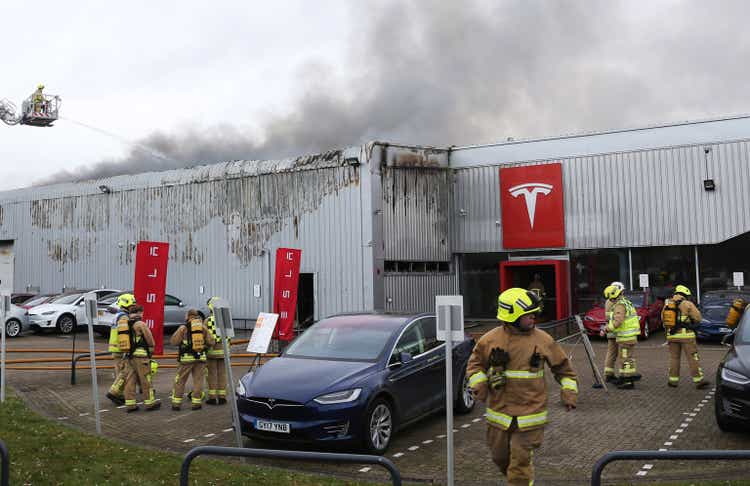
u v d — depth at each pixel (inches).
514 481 209.2
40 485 257.9
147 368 433.1
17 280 1307.8
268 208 1003.3
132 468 281.1
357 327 373.7
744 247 874.8
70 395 489.7
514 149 1005.2
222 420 401.1
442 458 316.5
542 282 1000.2
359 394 315.0
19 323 916.0
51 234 1258.0
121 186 1165.1
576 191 963.3
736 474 276.5
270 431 313.7
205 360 437.1
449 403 233.5
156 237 1120.2
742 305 423.2
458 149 1039.6
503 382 208.8
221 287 1046.4
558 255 982.4
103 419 407.8
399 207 953.5
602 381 474.0
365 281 909.8
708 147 884.0
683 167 899.4
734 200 867.4
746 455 159.6
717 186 877.2
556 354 213.8
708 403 418.3
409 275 963.3
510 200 1001.5
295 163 979.3
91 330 353.7
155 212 1123.3
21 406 423.5
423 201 990.4
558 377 215.9
